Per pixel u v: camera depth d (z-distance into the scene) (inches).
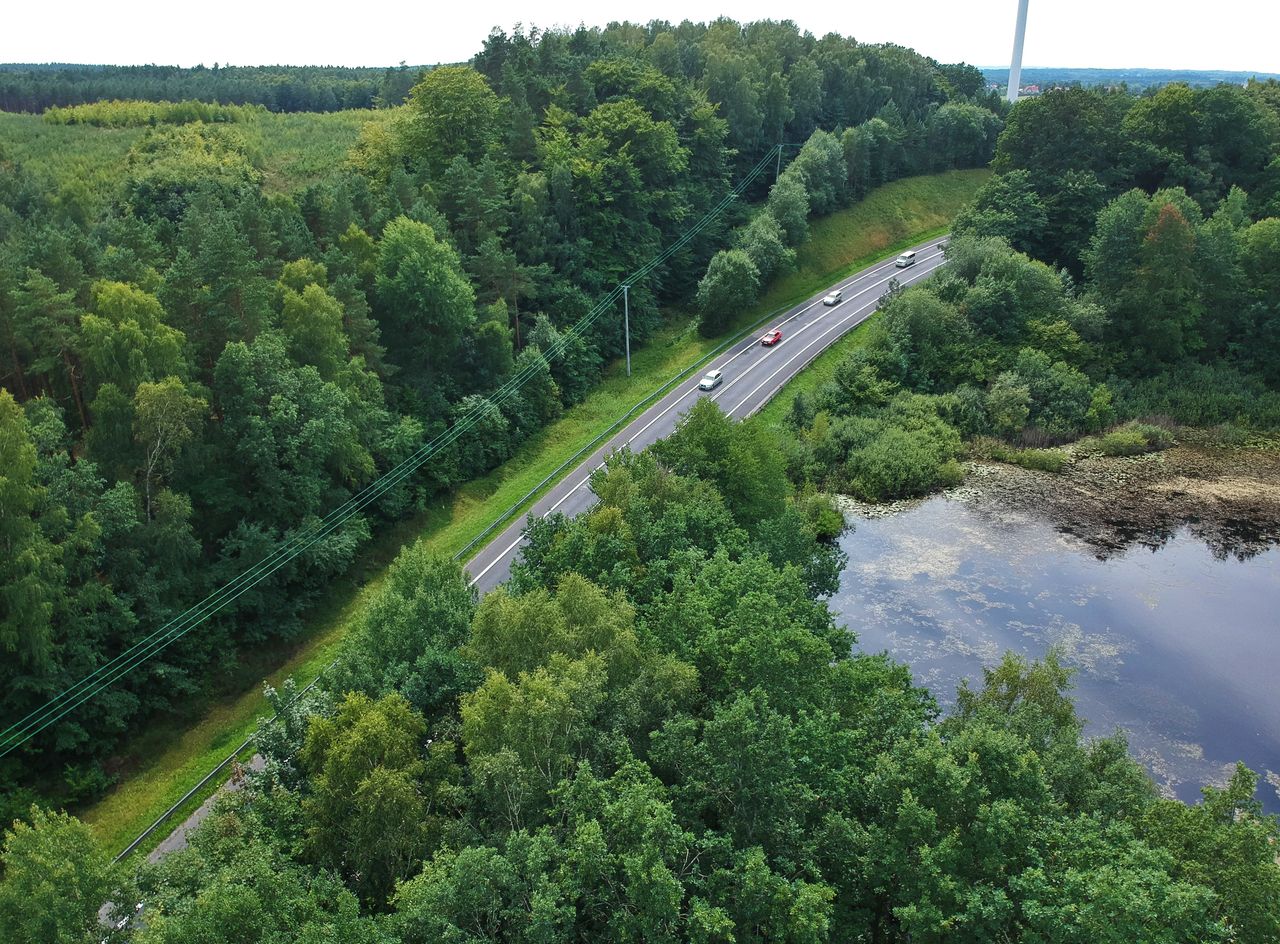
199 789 1808.6
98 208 3277.6
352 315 2667.3
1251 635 2303.2
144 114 4630.9
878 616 2393.0
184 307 2255.2
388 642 1587.1
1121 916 918.4
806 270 4778.5
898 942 1179.3
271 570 2172.7
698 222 4404.5
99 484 1884.8
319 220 3031.5
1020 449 3319.4
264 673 2172.7
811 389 3599.9
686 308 4377.5
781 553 2011.6
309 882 1109.7
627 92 4301.2
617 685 1379.2
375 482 2593.5
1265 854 1035.9
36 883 944.9
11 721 1721.2
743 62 4921.3
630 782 1144.2
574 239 3754.9
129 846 1676.9
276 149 4333.2
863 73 5693.9
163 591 1978.3
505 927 1059.3
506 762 1122.7
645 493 2137.1
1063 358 3523.6
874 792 1160.2
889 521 2903.5
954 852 1038.4
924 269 4857.3
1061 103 4136.3
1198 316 3545.8
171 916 931.3
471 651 1472.7
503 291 3321.9
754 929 1095.6
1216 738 1952.5
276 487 2213.3
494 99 3868.1
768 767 1122.0
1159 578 2561.5
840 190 5177.2
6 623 1652.3
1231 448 3307.1
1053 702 1595.7
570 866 1068.5
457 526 2765.7
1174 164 4015.8
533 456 3186.5
